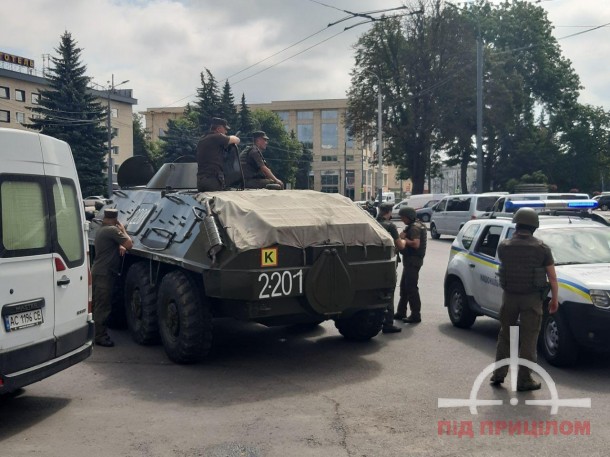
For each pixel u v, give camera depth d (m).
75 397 6.06
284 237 6.81
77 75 46.94
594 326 6.54
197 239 7.14
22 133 5.49
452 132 44.97
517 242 6.06
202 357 7.28
